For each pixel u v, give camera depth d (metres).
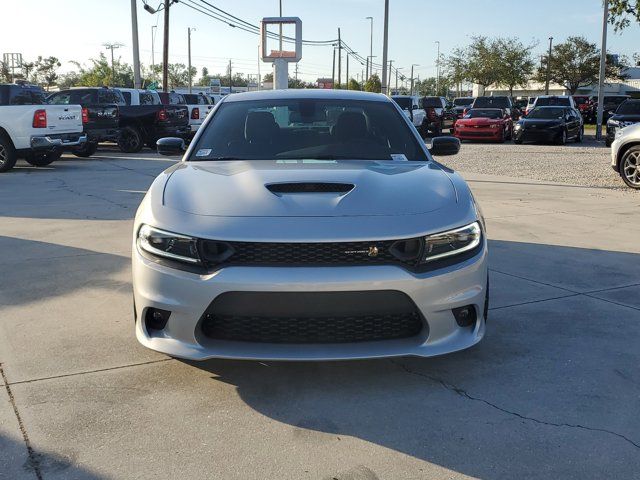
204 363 3.51
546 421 2.92
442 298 3.03
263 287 2.86
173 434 2.78
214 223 3.00
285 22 15.03
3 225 7.25
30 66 70.62
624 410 3.03
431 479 2.47
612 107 39.25
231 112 4.58
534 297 4.74
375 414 2.98
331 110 4.55
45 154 13.97
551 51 66.06
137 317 3.23
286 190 3.30
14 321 4.14
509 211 8.55
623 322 4.22
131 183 11.22
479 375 3.40
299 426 2.87
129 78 82.81
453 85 62.94
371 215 3.05
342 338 3.02
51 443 2.69
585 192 10.51
